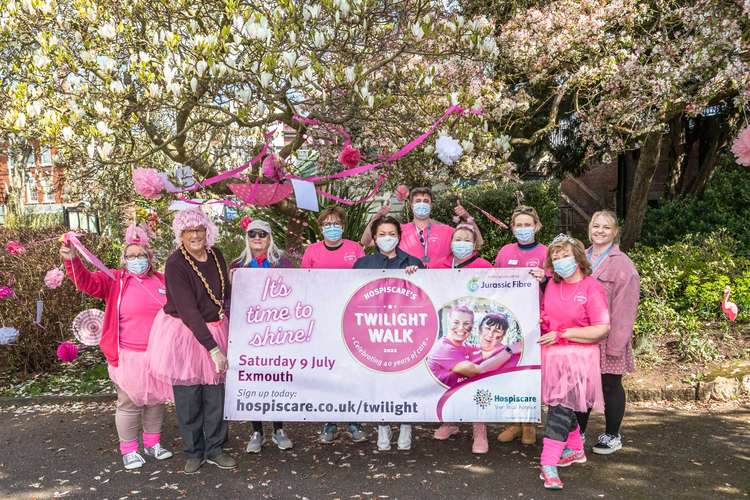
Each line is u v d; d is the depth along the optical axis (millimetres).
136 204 7164
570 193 16844
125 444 4129
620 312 3922
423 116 5777
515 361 4059
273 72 4797
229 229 7902
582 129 8727
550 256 3830
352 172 5023
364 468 4031
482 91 7668
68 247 3975
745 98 6090
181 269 3873
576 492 3562
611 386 4051
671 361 6020
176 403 3949
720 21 5457
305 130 6270
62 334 6953
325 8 4926
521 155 12664
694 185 12484
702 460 4012
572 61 8688
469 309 4105
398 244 4566
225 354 4090
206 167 6504
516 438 4609
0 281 6602
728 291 5594
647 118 7508
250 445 4332
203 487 3773
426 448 4406
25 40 5551
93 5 4934
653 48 7168
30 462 4316
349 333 4168
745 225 10258
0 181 13727
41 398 5918
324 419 4137
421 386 4133
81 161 5559
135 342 3980
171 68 4781
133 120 5105
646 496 3490
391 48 5965
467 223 4488
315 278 4199
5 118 4938
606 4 7941
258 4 5410
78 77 5309
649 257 8062
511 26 8352
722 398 5277
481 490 3629
